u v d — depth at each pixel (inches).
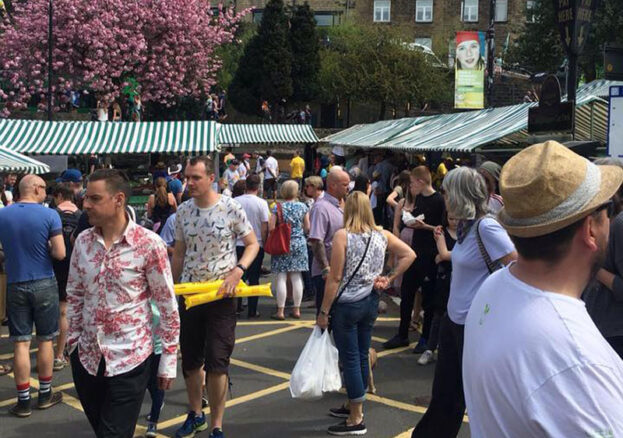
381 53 1433.3
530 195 65.0
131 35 1200.2
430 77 1421.0
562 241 65.6
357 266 194.1
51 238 217.9
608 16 1027.3
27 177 222.5
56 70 1180.5
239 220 192.4
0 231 215.9
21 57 1175.6
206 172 188.2
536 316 63.6
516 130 429.1
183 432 199.2
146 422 213.9
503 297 68.0
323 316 196.7
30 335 220.8
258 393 240.4
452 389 163.9
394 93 1403.8
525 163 67.2
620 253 152.5
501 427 64.3
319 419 214.8
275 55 1489.9
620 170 69.2
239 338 314.8
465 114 655.8
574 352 60.6
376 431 204.1
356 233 194.2
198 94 1355.8
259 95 1518.2
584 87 494.6
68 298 149.2
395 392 238.2
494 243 158.9
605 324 160.4
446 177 169.6
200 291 183.5
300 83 1530.5
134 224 149.0
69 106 1330.0
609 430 58.1
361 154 847.7
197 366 197.3
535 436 60.9
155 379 195.5
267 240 340.5
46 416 219.1
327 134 1478.8
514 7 1802.4
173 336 151.0
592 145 334.0
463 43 1211.2
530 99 1171.9
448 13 1804.9
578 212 64.4
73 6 1143.0
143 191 602.5
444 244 240.5
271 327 334.6
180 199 458.6
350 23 1622.8
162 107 1417.3
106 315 145.2
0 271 308.2
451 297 166.1
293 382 196.1
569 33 336.2
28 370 219.3
